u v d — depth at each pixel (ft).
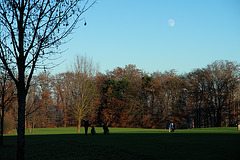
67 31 27.81
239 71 181.47
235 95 181.88
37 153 54.75
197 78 198.29
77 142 69.72
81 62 155.33
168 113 197.98
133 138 79.05
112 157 45.88
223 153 44.86
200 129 138.00
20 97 26.96
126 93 229.45
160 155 45.11
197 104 201.46
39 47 27.07
